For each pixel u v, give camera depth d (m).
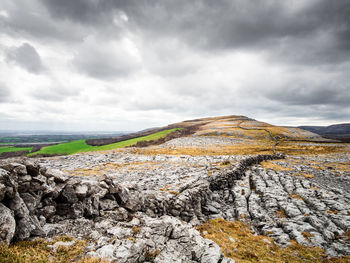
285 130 177.25
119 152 64.81
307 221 21.56
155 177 30.72
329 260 14.82
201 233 17.00
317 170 46.28
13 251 7.91
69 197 12.64
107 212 14.32
